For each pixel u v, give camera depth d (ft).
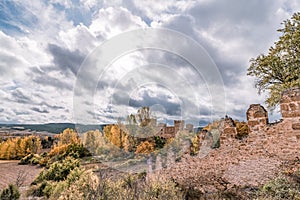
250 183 17.13
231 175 18.12
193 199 15.40
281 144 17.11
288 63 28.60
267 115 18.89
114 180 10.61
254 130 18.54
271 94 29.73
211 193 16.83
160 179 13.83
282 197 13.20
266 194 13.93
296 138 16.61
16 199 16.67
